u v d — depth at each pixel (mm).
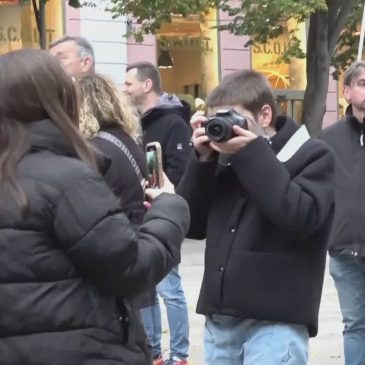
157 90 6262
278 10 13055
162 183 2969
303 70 18609
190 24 17641
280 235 3312
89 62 5141
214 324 3484
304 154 3336
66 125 2496
